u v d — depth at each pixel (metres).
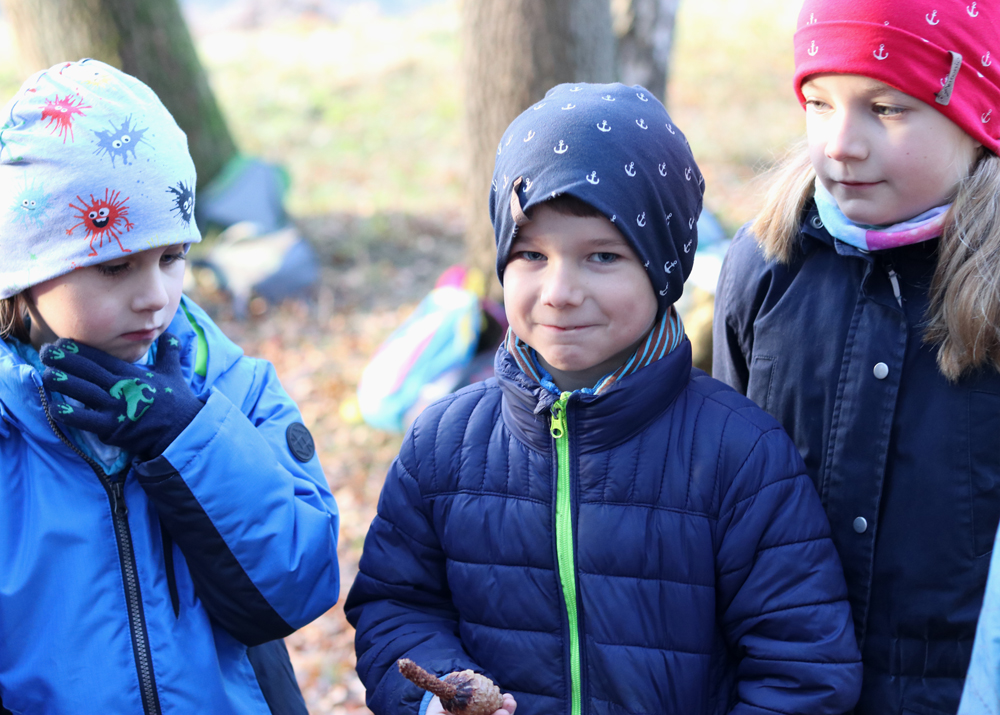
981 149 1.56
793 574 1.56
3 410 1.54
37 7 6.64
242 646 1.72
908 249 1.64
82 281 1.46
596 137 1.47
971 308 1.52
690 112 12.38
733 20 16.75
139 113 1.47
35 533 1.54
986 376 1.58
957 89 1.47
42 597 1.53
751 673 1.59
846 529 1.70
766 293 1.83
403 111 12.81
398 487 1.76
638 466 1.60
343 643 3.97
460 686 1.46
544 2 4.86
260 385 1.82
